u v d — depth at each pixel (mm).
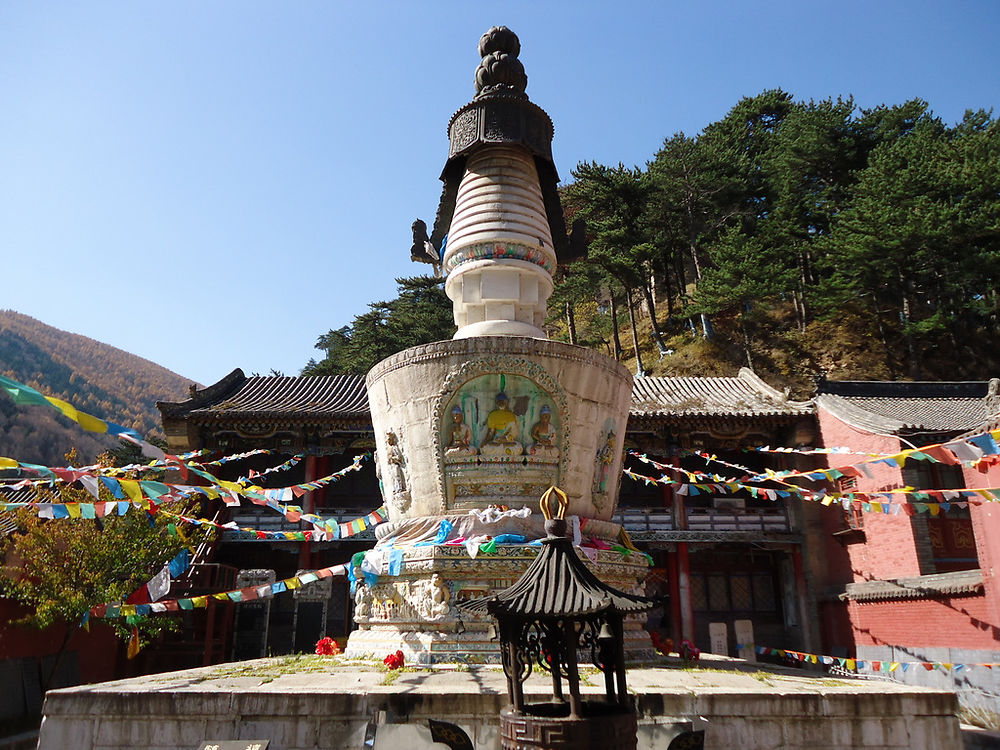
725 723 9102
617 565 13586
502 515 12805
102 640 25734
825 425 32125
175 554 21688
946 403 32906
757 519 32750
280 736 8906
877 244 44406
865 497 14727
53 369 126375
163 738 8938
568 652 6770
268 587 12773
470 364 13641
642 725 8891
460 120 17453
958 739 9352
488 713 8906
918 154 48000
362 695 9023
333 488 35562
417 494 13977
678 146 57000
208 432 32375
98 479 9273
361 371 56812
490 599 7184
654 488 35625
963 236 42781
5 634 21219
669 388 37938
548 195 18312
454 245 16547
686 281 68250
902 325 49938
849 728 9242
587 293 57969
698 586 34844
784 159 56406
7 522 22250
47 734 8984
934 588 23469
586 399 14117
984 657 21250
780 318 56906
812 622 31281
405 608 13070
